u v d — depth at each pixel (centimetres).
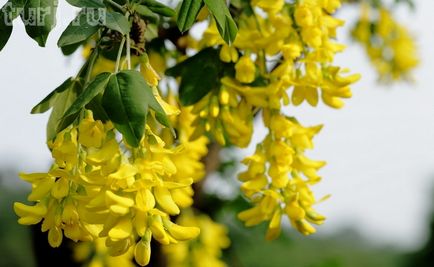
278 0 88
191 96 90
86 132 73
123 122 68
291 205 87
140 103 68
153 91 74
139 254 70
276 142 88
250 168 89
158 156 71
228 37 77
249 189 88
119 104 68
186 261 138
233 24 77
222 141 90
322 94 88
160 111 69
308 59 87
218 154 123
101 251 129
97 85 69
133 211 70
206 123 90
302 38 88
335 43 88
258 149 89
